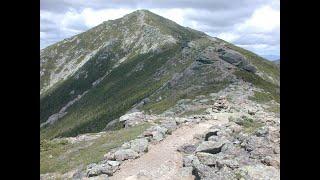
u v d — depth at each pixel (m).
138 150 33.31
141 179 27.86
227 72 122.88
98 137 43.97
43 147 42.41
